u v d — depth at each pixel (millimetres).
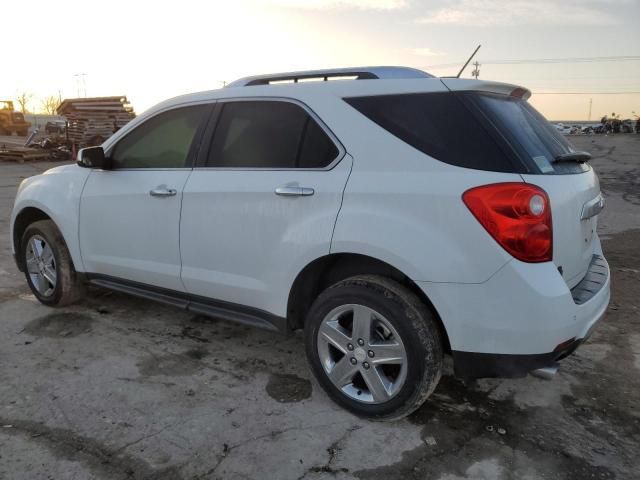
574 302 2465
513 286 2348
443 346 2656
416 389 2598
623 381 3311
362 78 3053
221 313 3363
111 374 3311
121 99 21422
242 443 2627
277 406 2969
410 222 2518
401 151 2648
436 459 2527
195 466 2453
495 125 2537
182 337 3902
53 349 3658
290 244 2898
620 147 30312
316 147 2906
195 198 3301
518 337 2379
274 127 3098
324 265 2938
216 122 3361
